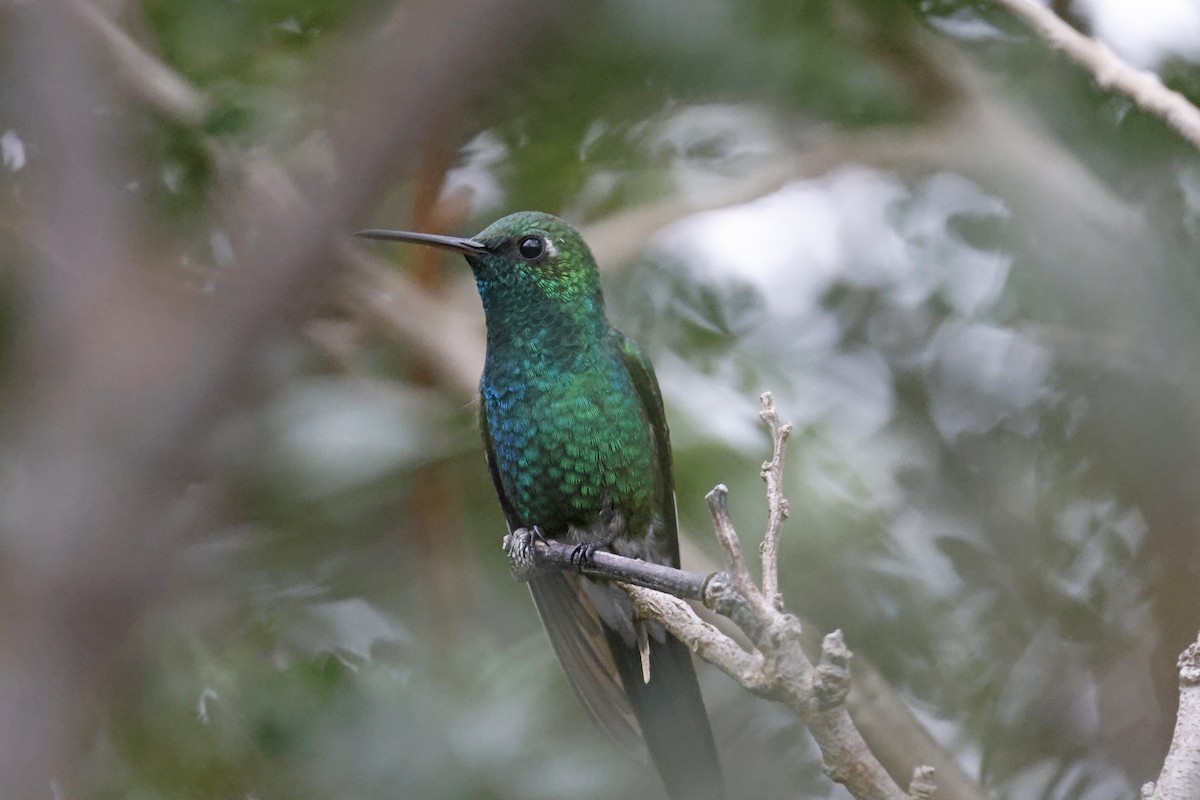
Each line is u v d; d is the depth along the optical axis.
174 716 8.39
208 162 8.93
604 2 9.80
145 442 3.85
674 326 10.76
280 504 8.27
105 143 4.74
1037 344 11.36
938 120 10.85
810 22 10.14
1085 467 11.20
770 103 10.71
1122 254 10.80
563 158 10.60
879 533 9.93
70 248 4.46
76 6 4.91
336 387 8.67
